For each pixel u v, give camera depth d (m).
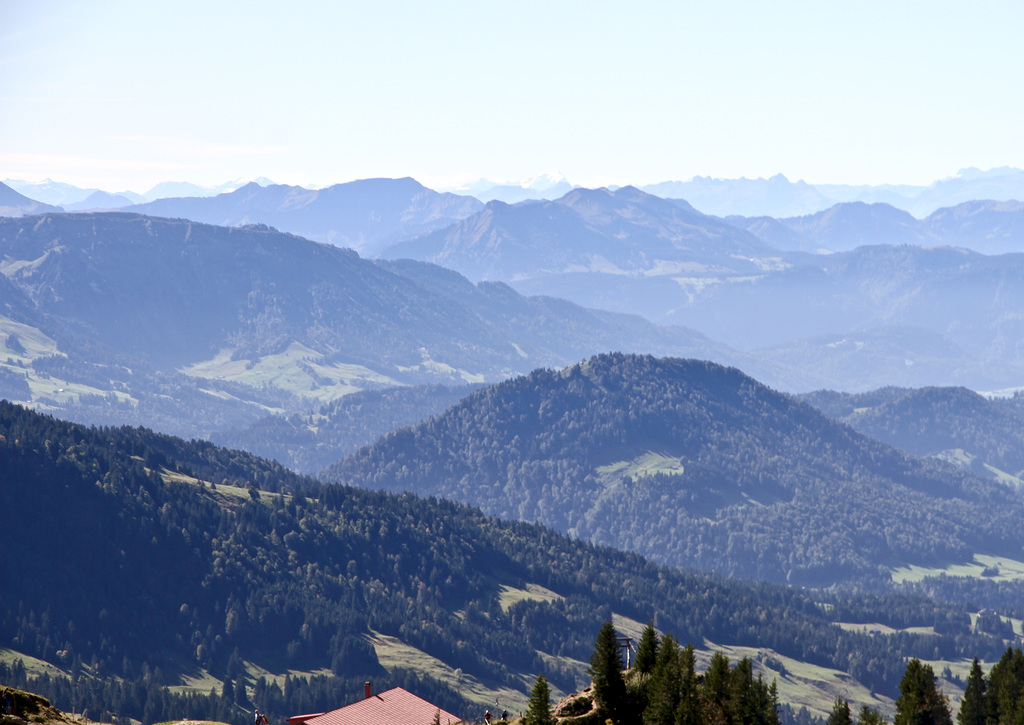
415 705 98.88
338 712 95.81
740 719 92.75
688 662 96.44
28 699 83.19
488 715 100.31
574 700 95.62
